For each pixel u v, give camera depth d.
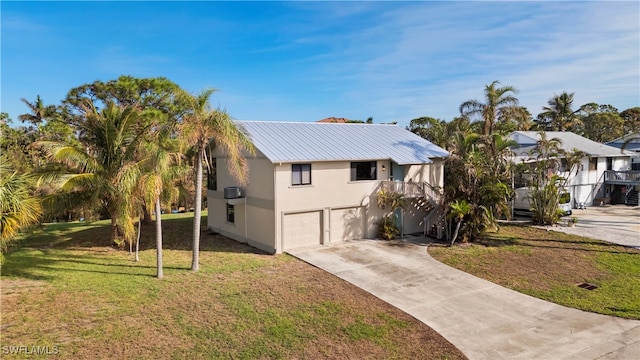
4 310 12.01
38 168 18.55
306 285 15.18
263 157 20.38
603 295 14.52
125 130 19.45
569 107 52.44
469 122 32.16
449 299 14.03
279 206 19.88
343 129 26.52
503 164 25.78
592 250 20.56
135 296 13.55
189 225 28.02
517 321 12.32
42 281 14.80
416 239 22.98
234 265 17.73
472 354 10.31
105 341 10.34
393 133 27.83
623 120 61.03
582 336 11.34
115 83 32.62
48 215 19.19
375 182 23.14
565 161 32.03
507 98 29.39
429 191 23.84
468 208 21.17
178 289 14.39
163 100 33.56
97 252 19.95
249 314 12.40
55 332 10.72
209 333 11.05
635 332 11.59
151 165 15.96
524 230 25.20
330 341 10.84
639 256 19.41
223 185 24.47
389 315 12.59
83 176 18.00
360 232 22.86
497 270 17.38
